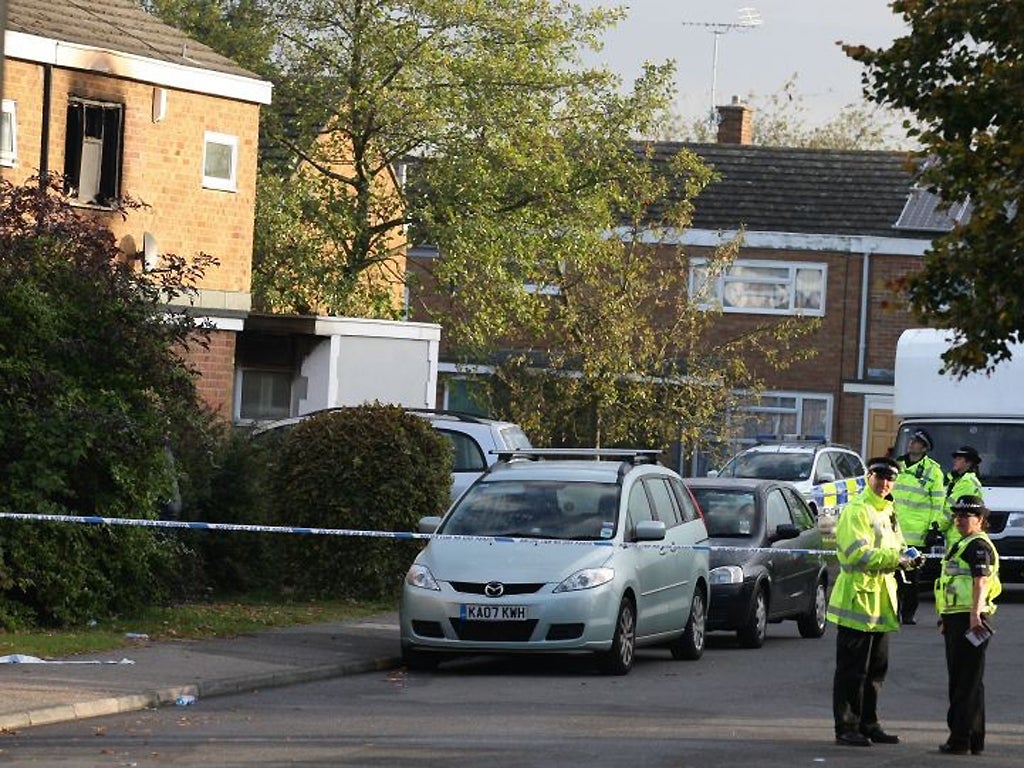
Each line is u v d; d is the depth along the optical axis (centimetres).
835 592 3672
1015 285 4109
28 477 4919
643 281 10431
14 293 4978
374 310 9906
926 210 12275
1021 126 4166
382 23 9606
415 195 9819
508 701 4072
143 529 5181
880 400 12119
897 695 4462
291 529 4631
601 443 10275
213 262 5756
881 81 4325
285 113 9969
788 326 10600
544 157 9625
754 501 5853
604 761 3256
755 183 12638
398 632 5269
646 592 4791
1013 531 7462
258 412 8750
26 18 7325
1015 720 4066
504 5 9644
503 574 4541
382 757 3238
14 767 3041
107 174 7581
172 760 3153
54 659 4322
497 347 10825
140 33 7881
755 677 4725
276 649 4747
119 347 5234
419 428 6156
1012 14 4116
